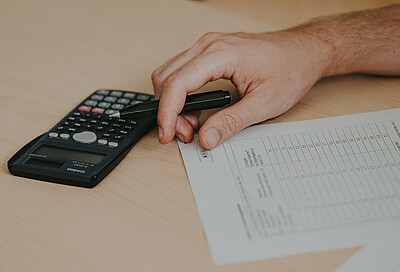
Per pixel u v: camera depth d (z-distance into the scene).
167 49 0.79
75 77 0.72
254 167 0.53
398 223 0.46
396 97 0.66
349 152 0.55
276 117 0.62
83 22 0.87
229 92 0.64
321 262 0.42
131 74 0.73
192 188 0.50
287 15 1.15
